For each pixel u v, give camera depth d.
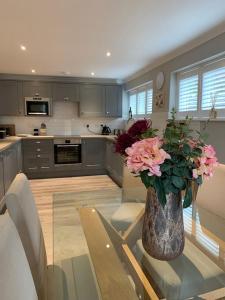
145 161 0.88
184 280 1.11
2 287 0.53
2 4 2.06
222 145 2.83
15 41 2.99
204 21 2.44
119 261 1.23
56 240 1.80
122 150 1.04
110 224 1.64
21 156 4.91
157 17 2.34
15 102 5.22
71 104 5.79
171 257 1.08
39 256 1.13
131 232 1.46
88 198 2.21
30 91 5.27
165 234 1.05
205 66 3.11
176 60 3.55
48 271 1.31
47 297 1.12
